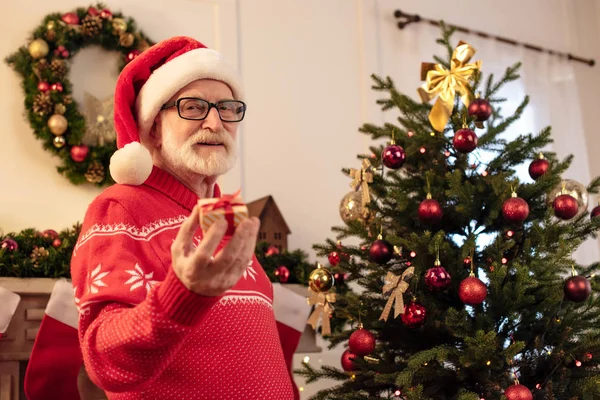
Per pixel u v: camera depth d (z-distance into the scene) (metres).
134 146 1.32
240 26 3.16
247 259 0.93
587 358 1.70
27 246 2.26
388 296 1.91
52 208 2.61
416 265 1.83
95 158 2.61
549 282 1.76
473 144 1.85
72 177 2.61
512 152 1.99
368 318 1.93
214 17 3.09
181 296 0.92
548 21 4.19
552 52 4.05
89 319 1.10
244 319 1.29
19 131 2.60
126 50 2.79
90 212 1.26
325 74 3.33
